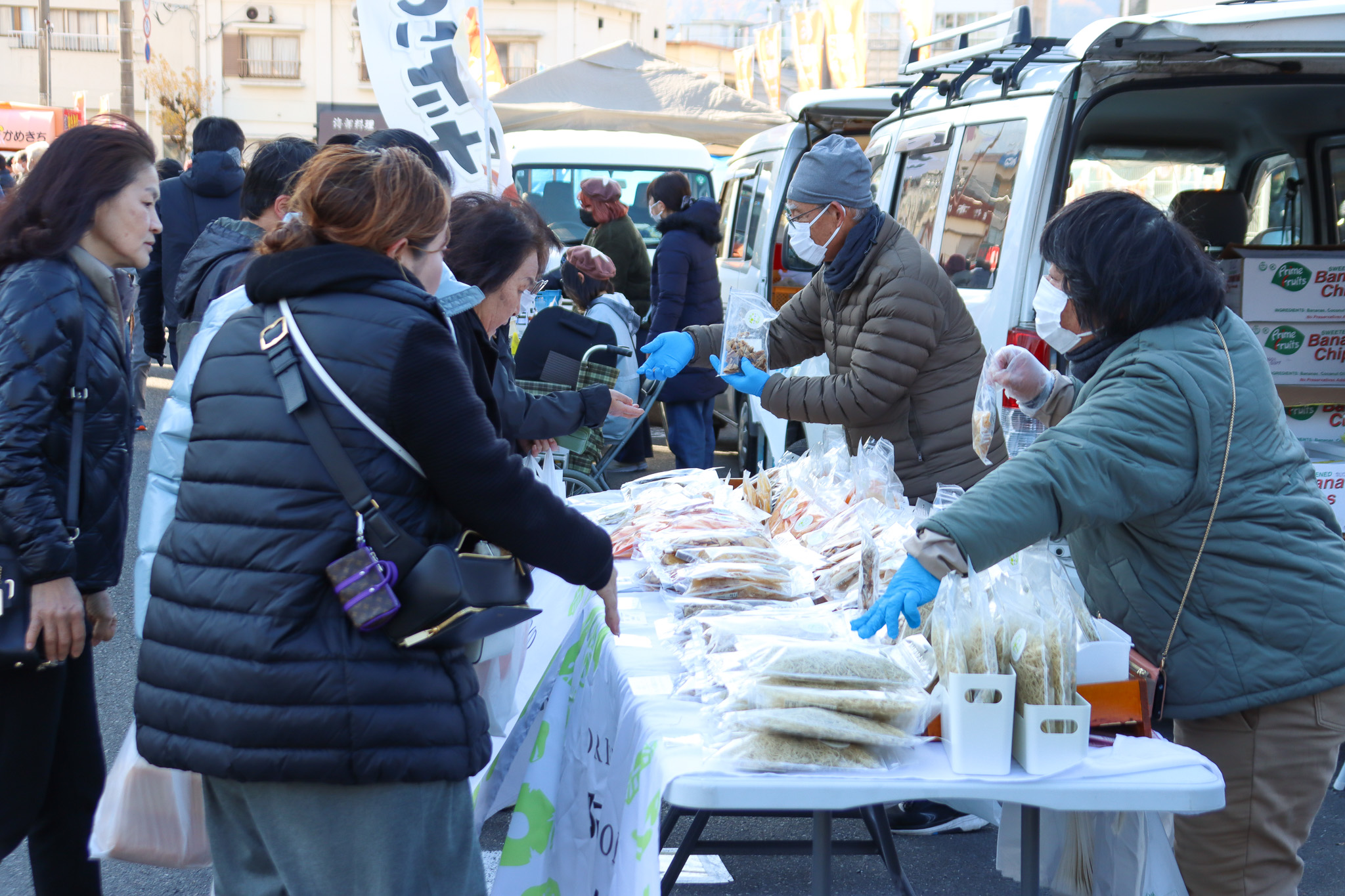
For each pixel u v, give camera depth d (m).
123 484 2.31
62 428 2.17
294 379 1.59
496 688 2.42
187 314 3.21
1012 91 4.04
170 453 2.12
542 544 1.74
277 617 1.54
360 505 1.57
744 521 2.68
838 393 3.21
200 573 1.59
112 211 2.24
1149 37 3.38
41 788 2.25
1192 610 1.96
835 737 1.67
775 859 3.14
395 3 5.25
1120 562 2.03
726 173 9.40
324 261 1.65
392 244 1.74
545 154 9.45
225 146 6.11
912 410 3.33
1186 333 1.96
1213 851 2.02
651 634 2.31
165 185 6.09
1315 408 4.40
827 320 3.53
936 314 3.20
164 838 2.06
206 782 1.74
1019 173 3.79
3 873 3.00
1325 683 1.92
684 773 1.65
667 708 1.92
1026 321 3.67
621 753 2.01
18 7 38.16
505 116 11.49
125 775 2.05
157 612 1.63
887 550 2.33
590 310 5.35
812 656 1.76
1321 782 1.97
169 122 35.62
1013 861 2.29
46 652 2.14
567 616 2.63
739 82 24.39
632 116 11.62
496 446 1.68
